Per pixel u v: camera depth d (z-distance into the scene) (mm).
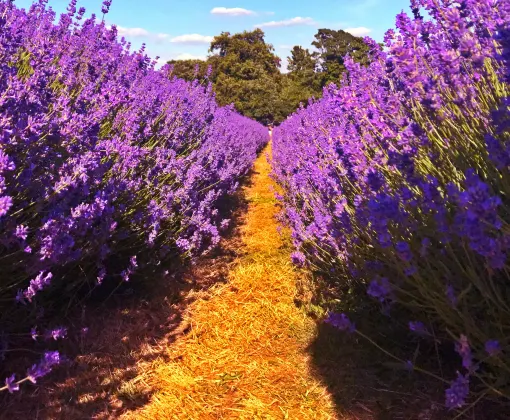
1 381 2172
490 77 2318
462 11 2213
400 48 2217
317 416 2141
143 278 3309
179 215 3746
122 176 3045
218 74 36812
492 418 1952
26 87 2479
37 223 2355
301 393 2303
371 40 3121
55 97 2881
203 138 5422
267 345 2748
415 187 2389
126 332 2754
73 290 2895
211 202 4375
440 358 2379
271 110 35312
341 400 2221
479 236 1459
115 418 2104
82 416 2074
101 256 2588
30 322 2422
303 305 3150
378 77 3232
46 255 2008
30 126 2105
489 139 1706
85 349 2531
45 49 3098
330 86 4340
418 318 2408
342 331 2723
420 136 2250
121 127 3656
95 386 2275
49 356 1764
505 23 2002
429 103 2209
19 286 2391
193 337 2824
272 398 2281
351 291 3023
